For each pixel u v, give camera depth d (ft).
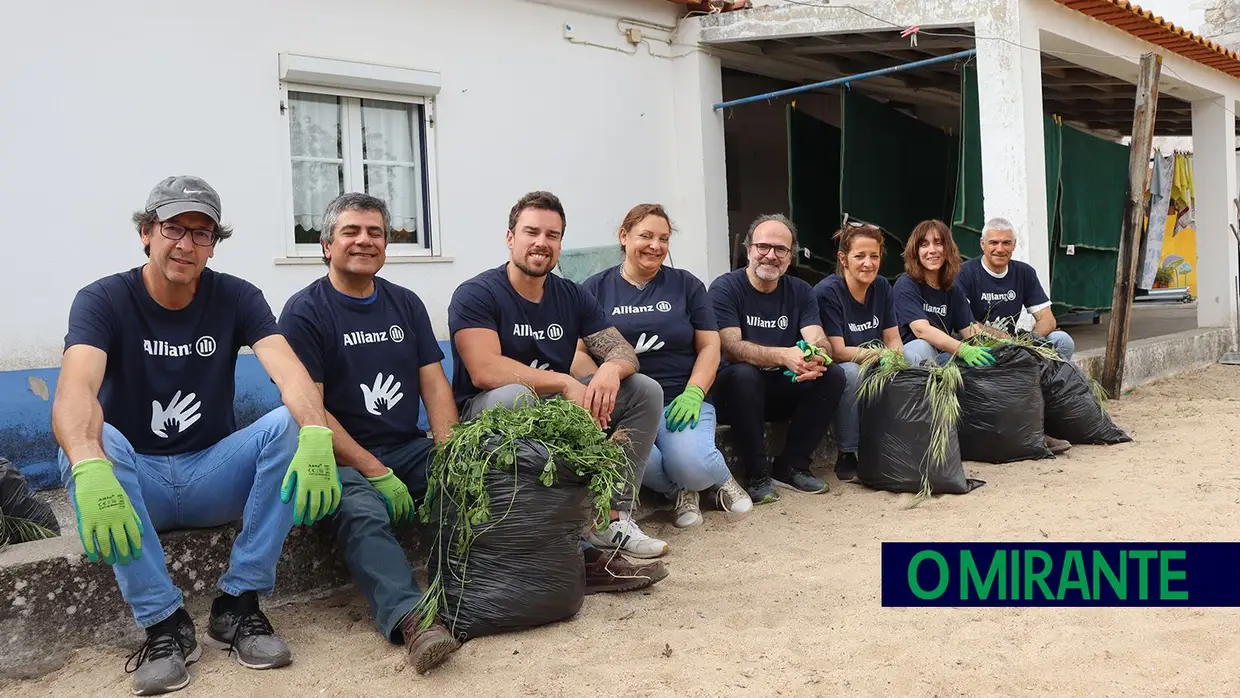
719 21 29.37
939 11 25.80
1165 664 9.59
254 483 10.58
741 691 9.42
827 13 27.58
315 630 11.44
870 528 14.90
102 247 19.20
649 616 11.61
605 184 28.35
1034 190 25.43
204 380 11.03
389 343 12.50
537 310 13.91
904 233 34.71
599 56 28.09
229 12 20.80
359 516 11.13
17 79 18.01
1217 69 36.09
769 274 16.89
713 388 17.10
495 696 9.55
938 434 16.30
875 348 17.80
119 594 11.03
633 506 13.83
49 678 10.25
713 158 30.40
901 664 9.88
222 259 20.93
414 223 24.59
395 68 23.27
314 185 22.84
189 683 9.98
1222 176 37.40
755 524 15.49
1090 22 28.43
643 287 15.98
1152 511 14.67
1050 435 20.44
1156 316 49.14
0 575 10.25
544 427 11.16
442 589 10.96
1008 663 9.82
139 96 19.58
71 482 10.00
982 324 20.45
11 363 18.11
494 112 25.61
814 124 33.40
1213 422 21.98
